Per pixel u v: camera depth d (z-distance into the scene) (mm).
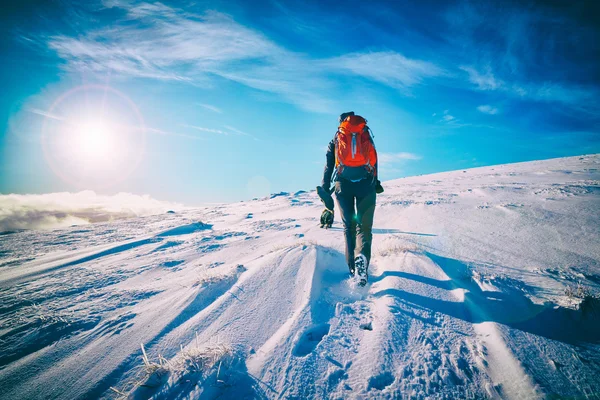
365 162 2678
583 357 1562
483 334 1812
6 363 1901
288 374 1528
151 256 4953
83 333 2184
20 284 3697
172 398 1432
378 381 1474
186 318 2225
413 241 4066
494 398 1353
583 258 3178
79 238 8586
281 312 2139
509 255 3416
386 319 1938
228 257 4434
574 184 8469
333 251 3402
